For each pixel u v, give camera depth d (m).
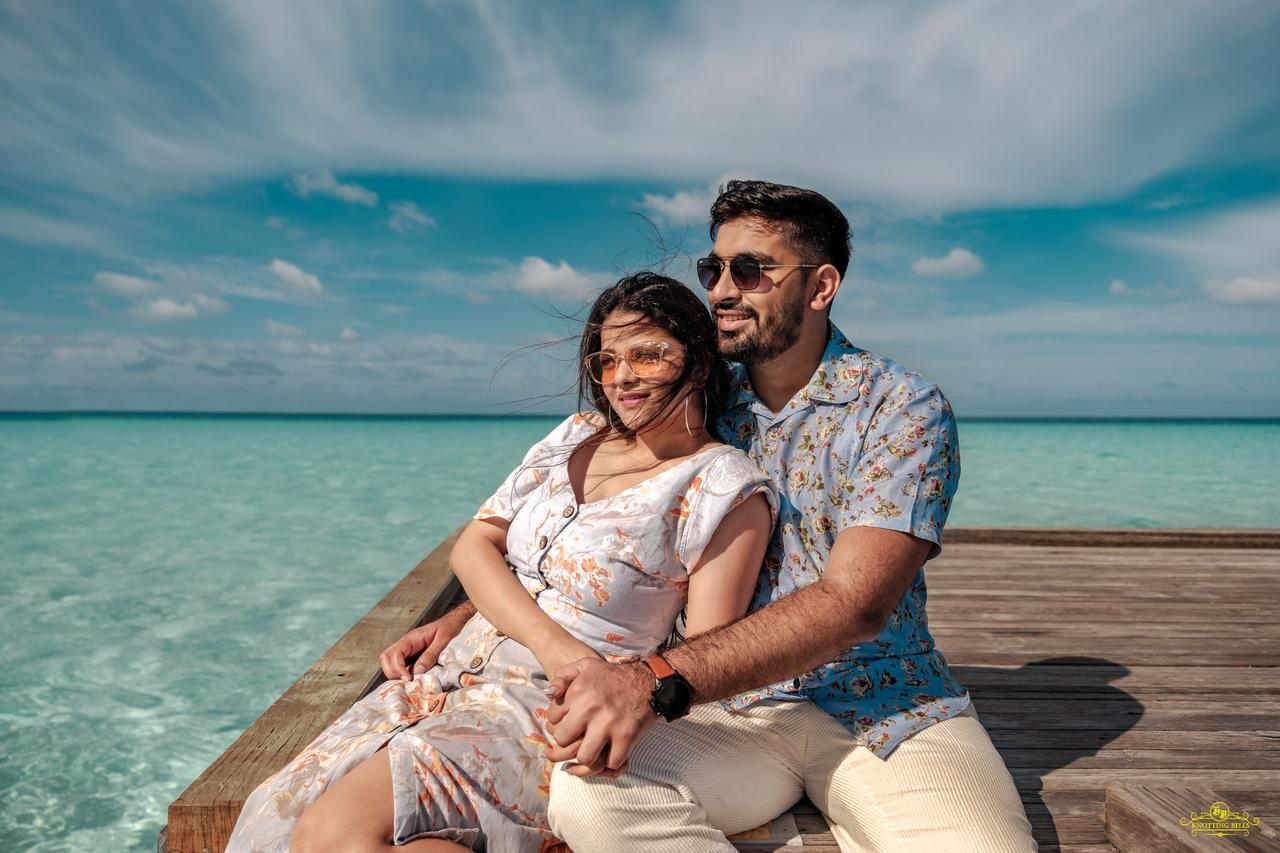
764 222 1.89
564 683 1.44
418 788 1.43
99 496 17.95
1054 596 4.36
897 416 1.79
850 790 1.68
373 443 44.12
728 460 1.75
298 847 1.41
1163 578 4.79
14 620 7.53
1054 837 1.89
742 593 1.72
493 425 89.94
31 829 3.83
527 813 1.53
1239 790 2.11
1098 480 22.81
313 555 10.92
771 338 1.90
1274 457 33.94
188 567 10.09
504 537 1.98
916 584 1.90
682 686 1.41
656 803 1.49
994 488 20.52
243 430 67.31
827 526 1.86
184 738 4.89
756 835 1.82
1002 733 2.53
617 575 1.68
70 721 5.13
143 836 3.77
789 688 1.79
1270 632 3.71
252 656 6.48
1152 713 2.70
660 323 1.80
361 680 2.55
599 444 1.95
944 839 1.55
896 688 1.79
